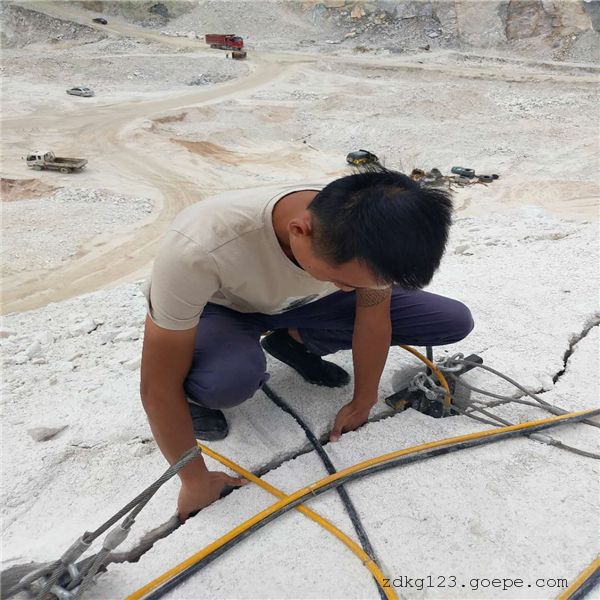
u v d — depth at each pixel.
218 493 1.89
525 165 18.70
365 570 1.69
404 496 1.92
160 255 1.49
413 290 1.27
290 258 1.62
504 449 2.10
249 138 22.28
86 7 38.38
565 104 23.11
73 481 2.03
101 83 27.98
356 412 2.17
